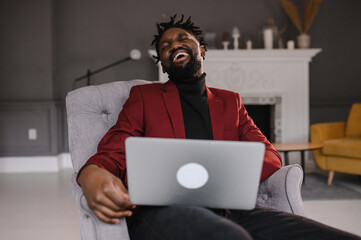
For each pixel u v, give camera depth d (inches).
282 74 164.4
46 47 164.7
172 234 31.7
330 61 179.3
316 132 135.7
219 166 31.5
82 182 34.1
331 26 178.4
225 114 46.4
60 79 175.2
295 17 165.3
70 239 77.3
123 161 39.4
